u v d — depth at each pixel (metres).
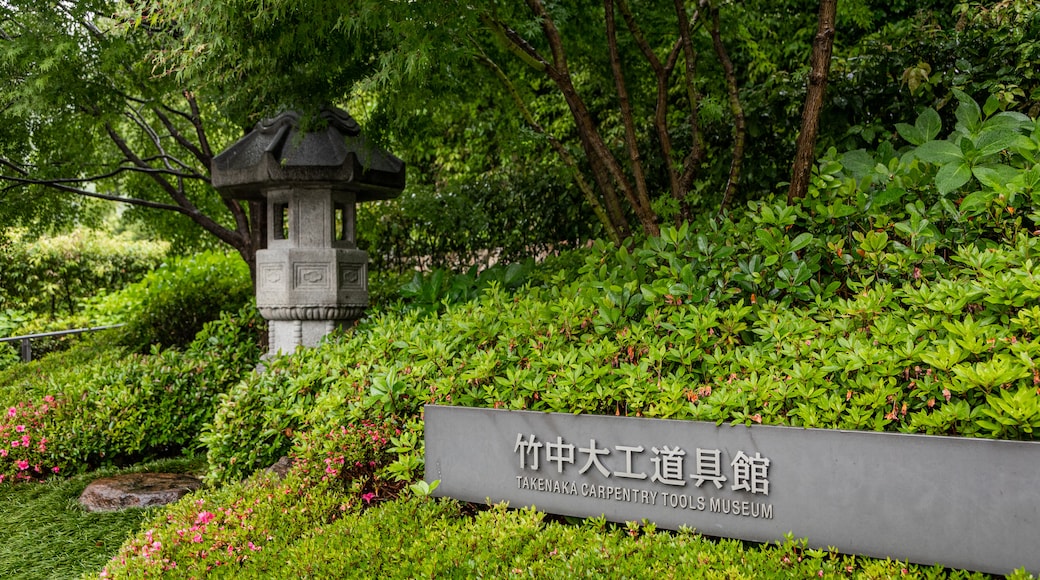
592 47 5.70
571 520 2.62
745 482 2.26
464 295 4.71
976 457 1.94
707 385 2.51
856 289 2.78
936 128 3.32
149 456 4.91
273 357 4.55
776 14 6.54
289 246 5.22
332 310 5.19
